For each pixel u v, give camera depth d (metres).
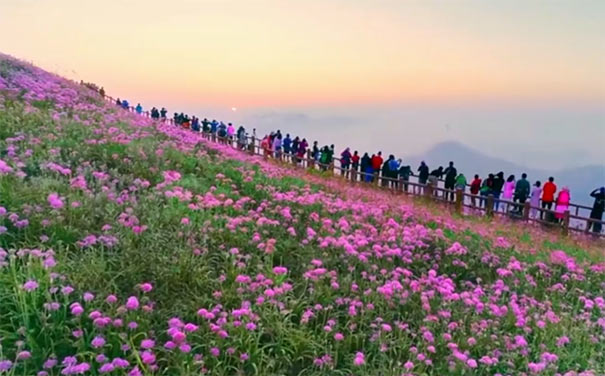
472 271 8.29
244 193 9.60
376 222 9.70
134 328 4.23
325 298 5.80
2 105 10.75
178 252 5.90
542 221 15.41
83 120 11.74
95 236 5.72
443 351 5.27
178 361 4.04
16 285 4.20
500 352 5.30
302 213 8.95
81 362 3.78
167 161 9.98
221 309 5.08
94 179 7.73
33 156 7.87
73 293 4.57
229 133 26.23
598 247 13.02
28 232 5.36
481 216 15.67
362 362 4.43
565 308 7.04
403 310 6.18
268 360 4.49
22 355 3.46
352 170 20.23
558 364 5.26
